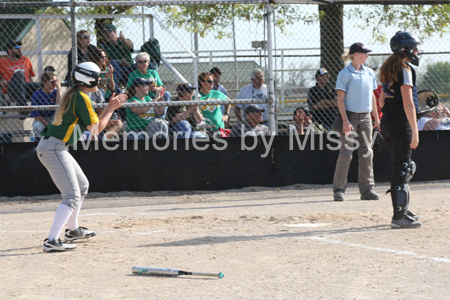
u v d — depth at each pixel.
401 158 6.84
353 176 13.41
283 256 5.50
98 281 4.73
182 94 12.38
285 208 9.48
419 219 7.57
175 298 4.11
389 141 7.05
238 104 12.82
